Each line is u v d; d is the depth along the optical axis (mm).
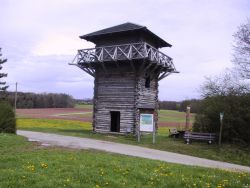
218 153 24859
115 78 33438
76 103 131000
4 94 69812
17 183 10375
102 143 24797
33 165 13195
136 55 30781
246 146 28109
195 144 27922
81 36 33500
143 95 33375
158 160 17359
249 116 28531
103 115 33938
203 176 12797
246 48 33094
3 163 13727
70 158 15172
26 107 102562
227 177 13000
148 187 10797
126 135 31500
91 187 10320
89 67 34062
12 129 28766
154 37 33875
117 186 10648
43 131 34188
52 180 10805
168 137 32156
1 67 69812
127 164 14359
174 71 36688
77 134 31234
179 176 12523
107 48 32812
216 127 30031
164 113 93312
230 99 29812
